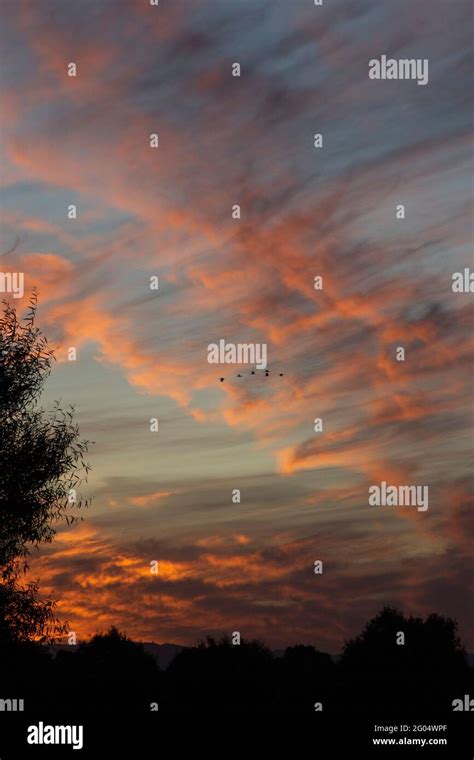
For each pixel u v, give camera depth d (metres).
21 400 22.03
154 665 37.91
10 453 21.44
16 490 21.28
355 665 41.22
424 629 44.50
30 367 22.34
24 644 21.06
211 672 37.09
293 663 40.88
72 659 27.31
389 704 37.62
